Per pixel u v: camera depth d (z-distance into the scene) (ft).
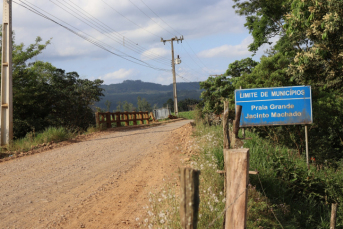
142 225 16.10
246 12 70.38
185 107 270.87
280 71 52.75
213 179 20.77
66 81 92.68
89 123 91.76
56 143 47.65
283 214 20.86
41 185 25.23
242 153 11.00
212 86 83.25
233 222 10.99
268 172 25.82
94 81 96.02
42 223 17.25
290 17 34.58
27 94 71.92
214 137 34.06
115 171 29.43
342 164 46.91
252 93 35.83
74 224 17.01
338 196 25.20
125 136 55.52
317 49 32.86
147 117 98.37
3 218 18.11
